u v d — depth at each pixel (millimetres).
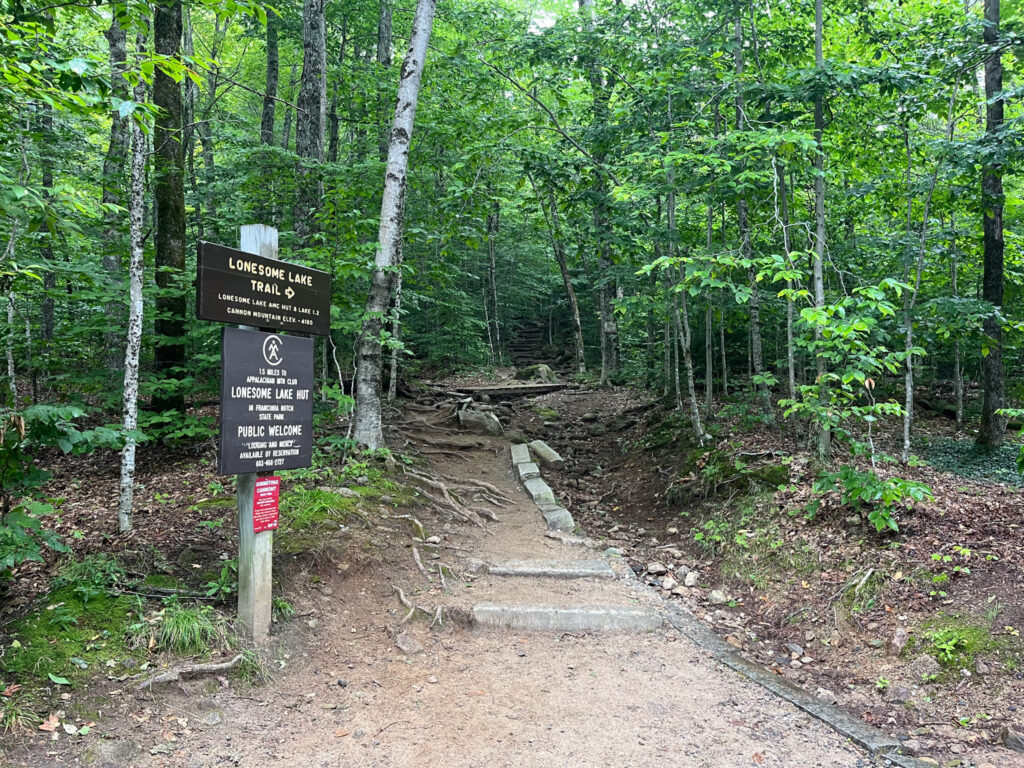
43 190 4590
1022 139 7719
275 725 3723
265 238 4562
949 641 4590
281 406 4492
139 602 4367
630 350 16094
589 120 11219
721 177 7461
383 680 4328
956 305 7969
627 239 9180
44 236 7164
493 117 12188
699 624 5449
